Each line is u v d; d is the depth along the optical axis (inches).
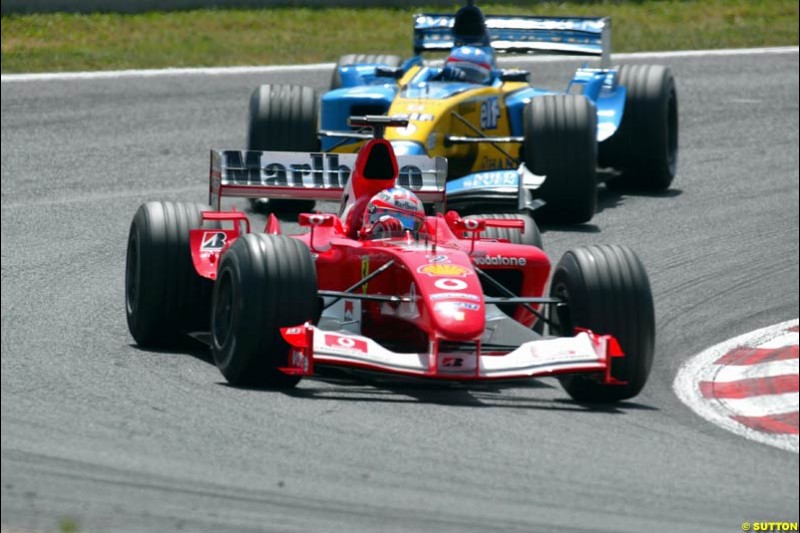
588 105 1977.1
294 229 1935.3
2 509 858.8
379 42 3841.0
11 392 1136.2
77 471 934.4
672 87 2305.6
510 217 1446.9
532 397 1205.7
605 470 978.7
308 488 912.9
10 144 2549.2
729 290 1669.5
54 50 3503.9
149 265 1311.5
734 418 1163.9
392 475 944.3
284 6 4057.6
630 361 1170.6
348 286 1246.3
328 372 1248.8
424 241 1251.8
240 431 1031.6
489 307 1246.9
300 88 2039.9
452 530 848.3
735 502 922.7
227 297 1175.0
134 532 828.6
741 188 2295.8
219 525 844.6
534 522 866.8
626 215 2086.6
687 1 4439.0
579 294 1179.3
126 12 3882.9
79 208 2076.8
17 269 1686.8
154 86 3132.4
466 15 2135.8
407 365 1098.7
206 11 3966.5
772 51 3732.8
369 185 1302.9
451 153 1961.1
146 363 1261.1
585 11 4249.5
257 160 1498.5
